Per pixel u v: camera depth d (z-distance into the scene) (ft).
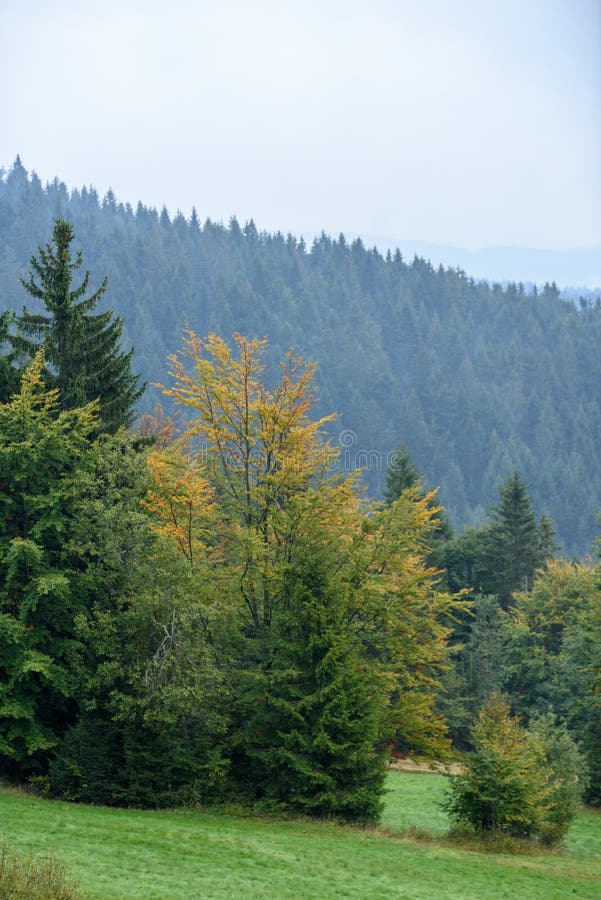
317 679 187.52
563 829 193.67
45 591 177.47
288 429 202.80
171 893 124.57
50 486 192.95
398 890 142.10
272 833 169.68
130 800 179.32
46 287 237.86
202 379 205.98
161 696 170.91
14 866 113.60
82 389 226.79
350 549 198.29
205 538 209.67
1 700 179.22
